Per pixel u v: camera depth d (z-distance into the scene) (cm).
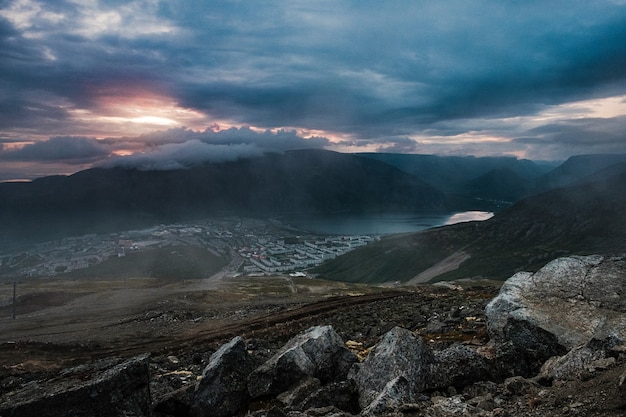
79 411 1156
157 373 2403
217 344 3619
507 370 1583
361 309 4853
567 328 1777
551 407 1108
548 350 1741
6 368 3103
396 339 1573
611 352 1383
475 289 6412
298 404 1467
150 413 1300
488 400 1221
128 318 6150
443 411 1168
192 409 1462
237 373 1623
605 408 1003
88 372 1304
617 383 1100
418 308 4141
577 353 1459
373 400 1374
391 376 1430
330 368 1712
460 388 1474
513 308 2052
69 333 5112
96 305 7775
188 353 3231
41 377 2583
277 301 7619
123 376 1250
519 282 2208
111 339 4531
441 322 3031
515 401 1220
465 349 1605
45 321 6175
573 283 2044
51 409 1127
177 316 5981
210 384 1524
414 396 1347
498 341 2034
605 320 1753
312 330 1895
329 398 1452
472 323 2894
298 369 1614
